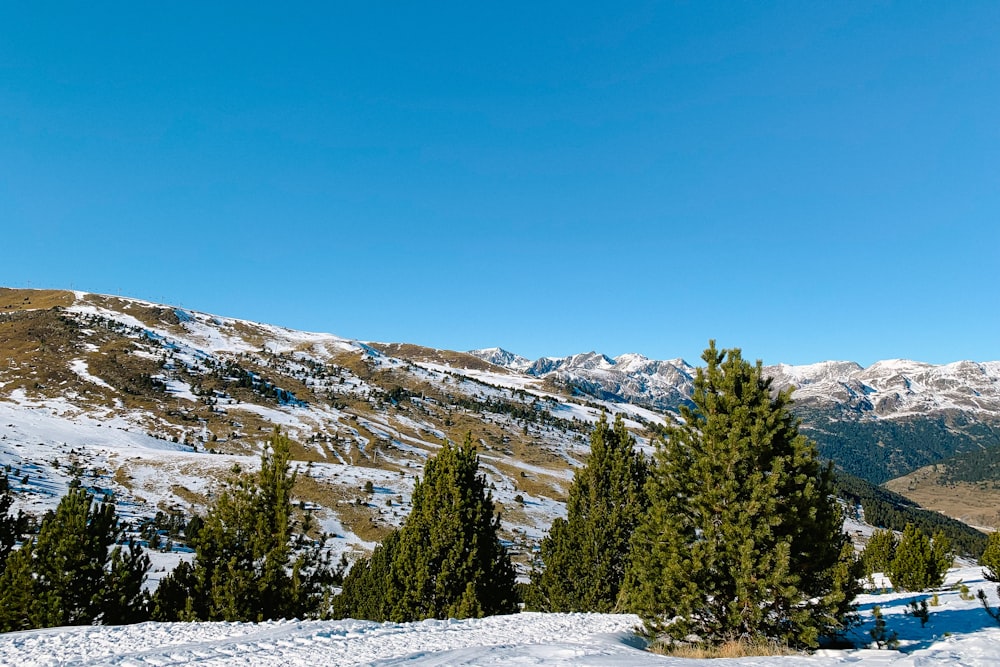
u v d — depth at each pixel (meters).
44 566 22.56
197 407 199.25
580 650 13.97
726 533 14.53
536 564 87.75
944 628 15.90
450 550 25.75
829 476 15.40
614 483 27.42
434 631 17.33
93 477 119.12
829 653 13.38
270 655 13.50
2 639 16.47
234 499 24.34
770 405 15.95
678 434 16.48
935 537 32.12
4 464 111.75
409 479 139.50
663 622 15.88
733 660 12.56
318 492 115.38
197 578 23.25
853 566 14.55
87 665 13.08
